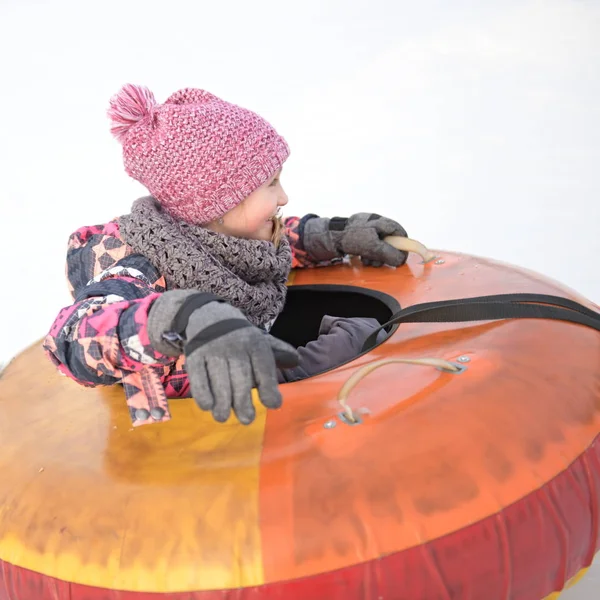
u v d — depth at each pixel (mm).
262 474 895
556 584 928
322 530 835
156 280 1192
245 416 834
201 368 853
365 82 3439
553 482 916
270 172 1307
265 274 1342
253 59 3561
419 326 1254
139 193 2908
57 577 866
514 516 876
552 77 3312
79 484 935
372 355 1180
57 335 1026
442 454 901
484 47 3639
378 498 856
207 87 3357
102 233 1284
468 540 851
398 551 830
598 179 2711
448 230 2551
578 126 2998
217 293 1212
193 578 822
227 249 1268
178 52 3658
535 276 1420
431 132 3115
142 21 3922
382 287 1513
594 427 999
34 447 1037
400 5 4012
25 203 2916
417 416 959
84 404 1127
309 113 3268
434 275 1528
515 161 2875
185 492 886
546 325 1179
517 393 1003
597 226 2473
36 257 2693
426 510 852
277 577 817
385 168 2924
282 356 892
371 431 941
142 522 865
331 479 878
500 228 2527
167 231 1201
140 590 829
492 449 915
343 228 1629
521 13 3838
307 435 952
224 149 1254
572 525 924
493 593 865
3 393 1246
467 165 2883
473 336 1175
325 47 3711
